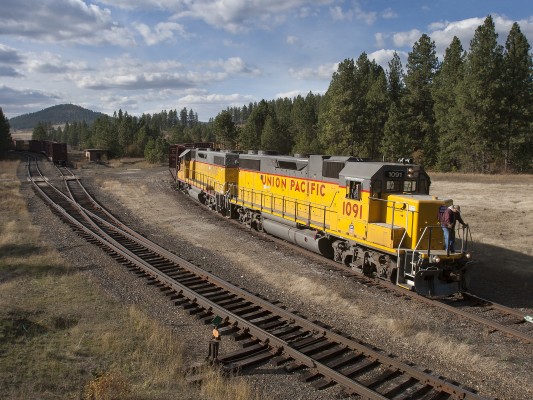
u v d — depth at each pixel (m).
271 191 22.19
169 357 9.17
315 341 10.17
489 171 50.16
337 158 17.56
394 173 15.13
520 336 10.86
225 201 27.02
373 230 14.62
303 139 70.50
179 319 11.55
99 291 13.17
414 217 13.73
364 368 9.05
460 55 60.56
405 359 9.66
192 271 15.45
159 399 7.57
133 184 42.84
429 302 13.14
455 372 9.21
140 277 14.87
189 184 35.91
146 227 24.11
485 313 12.71
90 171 57.59
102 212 27.97
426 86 64.31
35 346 9.22
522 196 32.91
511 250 19.12
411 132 64.94
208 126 137.00
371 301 13.24
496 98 48.44
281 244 20.45
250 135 75.75
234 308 12.19
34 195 33.72
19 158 72.38
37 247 18.05
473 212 27.44
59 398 7.41
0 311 10.49
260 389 8.30
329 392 8.24
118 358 9.04
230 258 17.94
